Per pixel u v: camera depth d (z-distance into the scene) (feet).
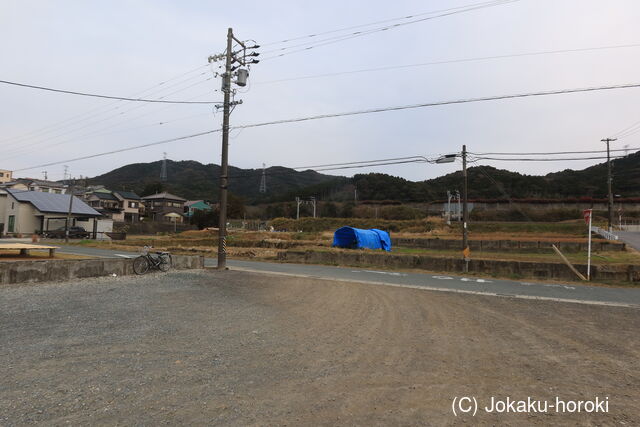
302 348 18.78
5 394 12.57
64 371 14.83
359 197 346.13
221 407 11.87
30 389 13.01
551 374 15.84
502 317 27.84
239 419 11.07
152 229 200.44
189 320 24.39
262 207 342.03
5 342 18.62
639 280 57.57
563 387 14.40
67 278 41.83
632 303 37.47
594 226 163.63
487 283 52.06
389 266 73.05
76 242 119.75
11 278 37.68
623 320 27.96
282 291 38.29
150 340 19.49
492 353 18.69
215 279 45.60
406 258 72.23
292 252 82.43
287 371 15.39
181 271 52.75
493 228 168.96
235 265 69.05
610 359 18.11
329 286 42.55
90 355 16.89
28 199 149.07
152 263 50.39
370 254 75.66
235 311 27.78
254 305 30.45
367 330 23.02
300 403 12.33
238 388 13.48
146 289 36.52
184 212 281.54
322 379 14.57
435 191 330.13
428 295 37.88
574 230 156.97
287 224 214.28
